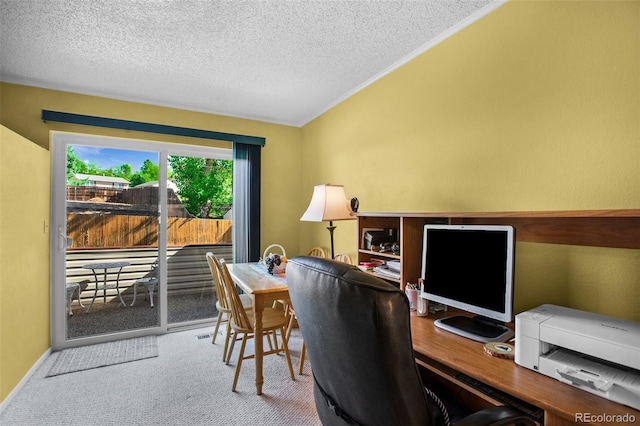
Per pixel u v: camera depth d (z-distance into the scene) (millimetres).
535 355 1079
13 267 2117
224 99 3162
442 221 1957
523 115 1616
